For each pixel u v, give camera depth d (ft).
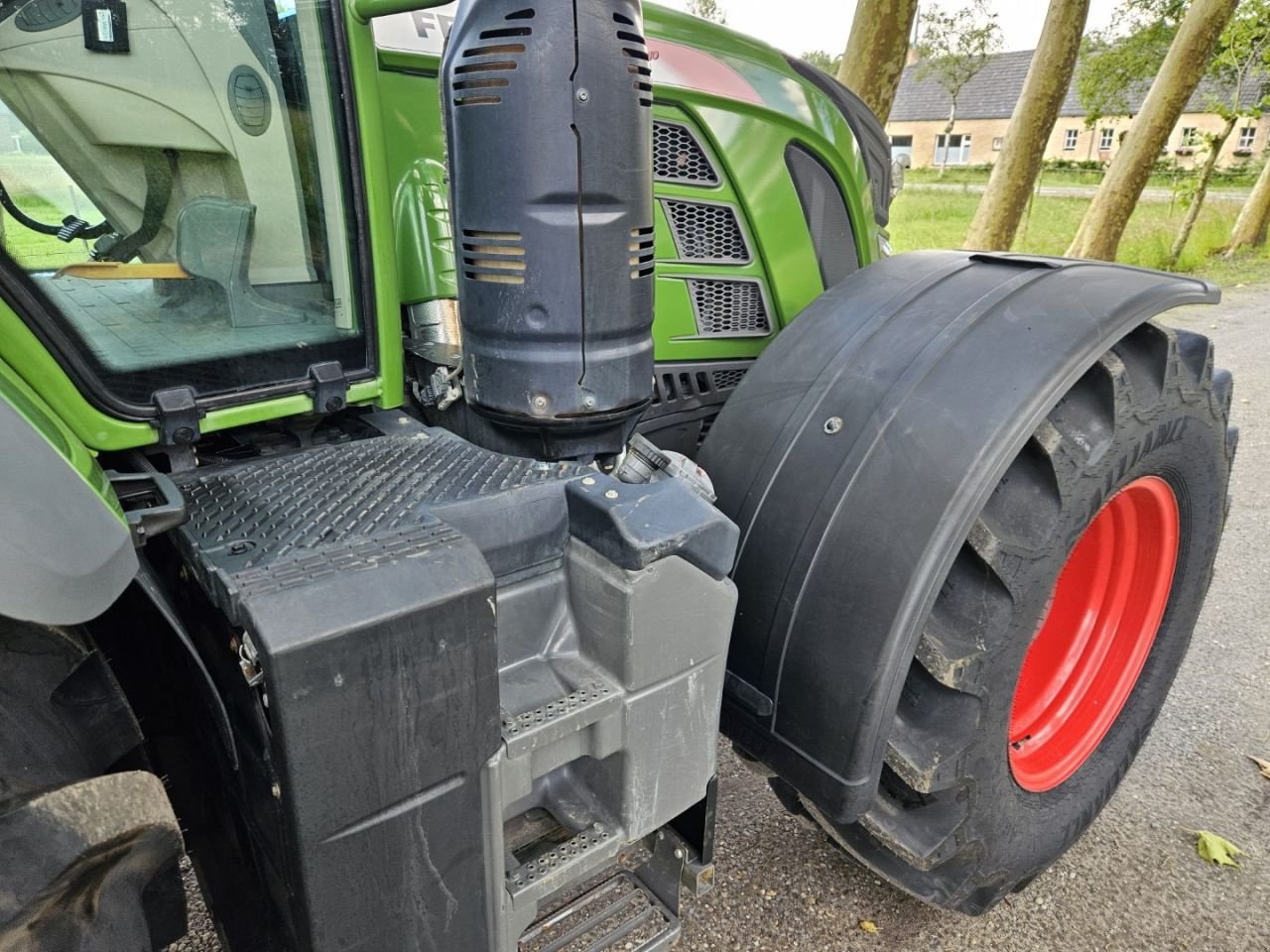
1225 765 7.78
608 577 3.75
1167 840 6.90
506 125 2.95
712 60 6.27
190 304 3.74
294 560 3.10
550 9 2.82
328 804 2.98
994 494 4.66
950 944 5.92
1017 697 6.56
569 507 3.91
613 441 3.54
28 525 2.55
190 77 3.63
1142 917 6.19
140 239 3.60
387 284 4.20
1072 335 4.56
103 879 2.81
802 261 7.01
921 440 4.49
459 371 4.61
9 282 3.18
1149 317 4.84
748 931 5.93
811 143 6.92
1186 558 6.65
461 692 3.18
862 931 5.98
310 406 4.06
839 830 5.45
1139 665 6.86
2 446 2.55
